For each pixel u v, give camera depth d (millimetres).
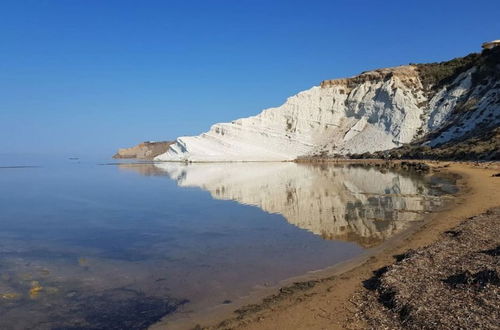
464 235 13484
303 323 8336
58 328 8688
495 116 61438
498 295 8320
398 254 12883
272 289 10570
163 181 45344
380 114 91438
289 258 13391
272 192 31453
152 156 157125
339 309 8906
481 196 22953
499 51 76938
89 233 18469
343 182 37625
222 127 99875
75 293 10688
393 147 80062
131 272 12422
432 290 9000
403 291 9031
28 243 16578
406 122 83375
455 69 89875
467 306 8047
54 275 12250
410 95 89125
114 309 9617
